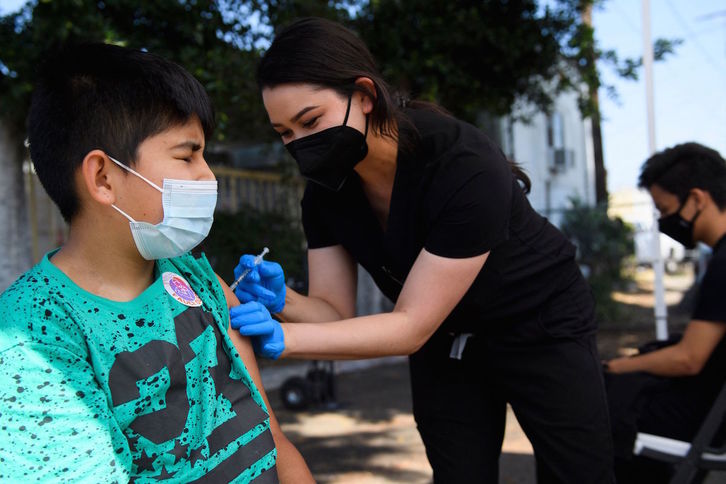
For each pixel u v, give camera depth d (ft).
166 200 3.67
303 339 4.93
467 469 6.41
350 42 5.14
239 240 20.83
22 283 3.44
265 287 5.20
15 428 3.02
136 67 3.64
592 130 39.17
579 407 6.06
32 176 18.80
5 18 14.47
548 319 6.10
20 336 3.18
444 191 5.30
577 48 20.48
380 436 13.99
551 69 21.81
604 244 38.68
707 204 7.75
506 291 5.93
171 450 3.57
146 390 3.50
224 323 4.37
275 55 5.01
